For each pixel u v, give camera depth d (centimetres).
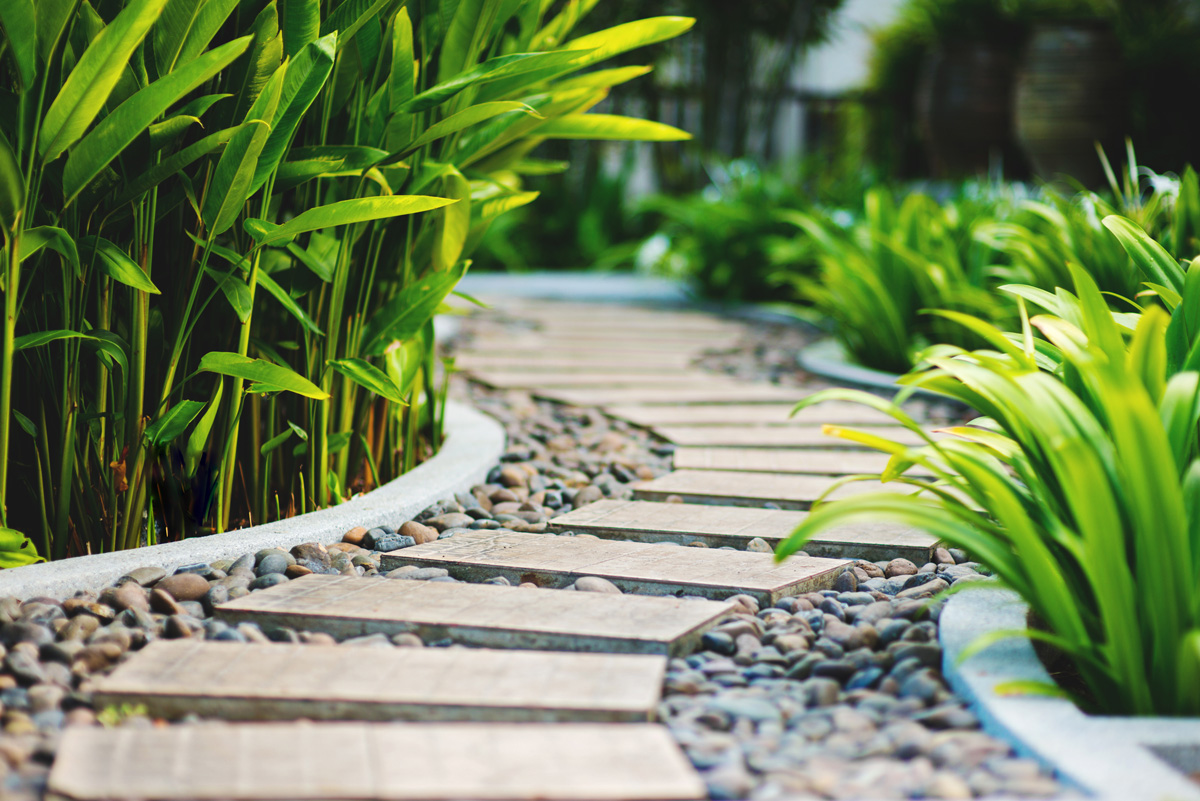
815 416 408
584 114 291
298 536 237
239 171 209
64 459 218
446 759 139
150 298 246
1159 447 147
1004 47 855
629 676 167
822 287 688
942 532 161
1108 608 154
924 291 474
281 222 279
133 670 167
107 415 221
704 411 416
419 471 299
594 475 329
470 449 327
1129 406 146
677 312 724
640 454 351
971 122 848
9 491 239
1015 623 183
